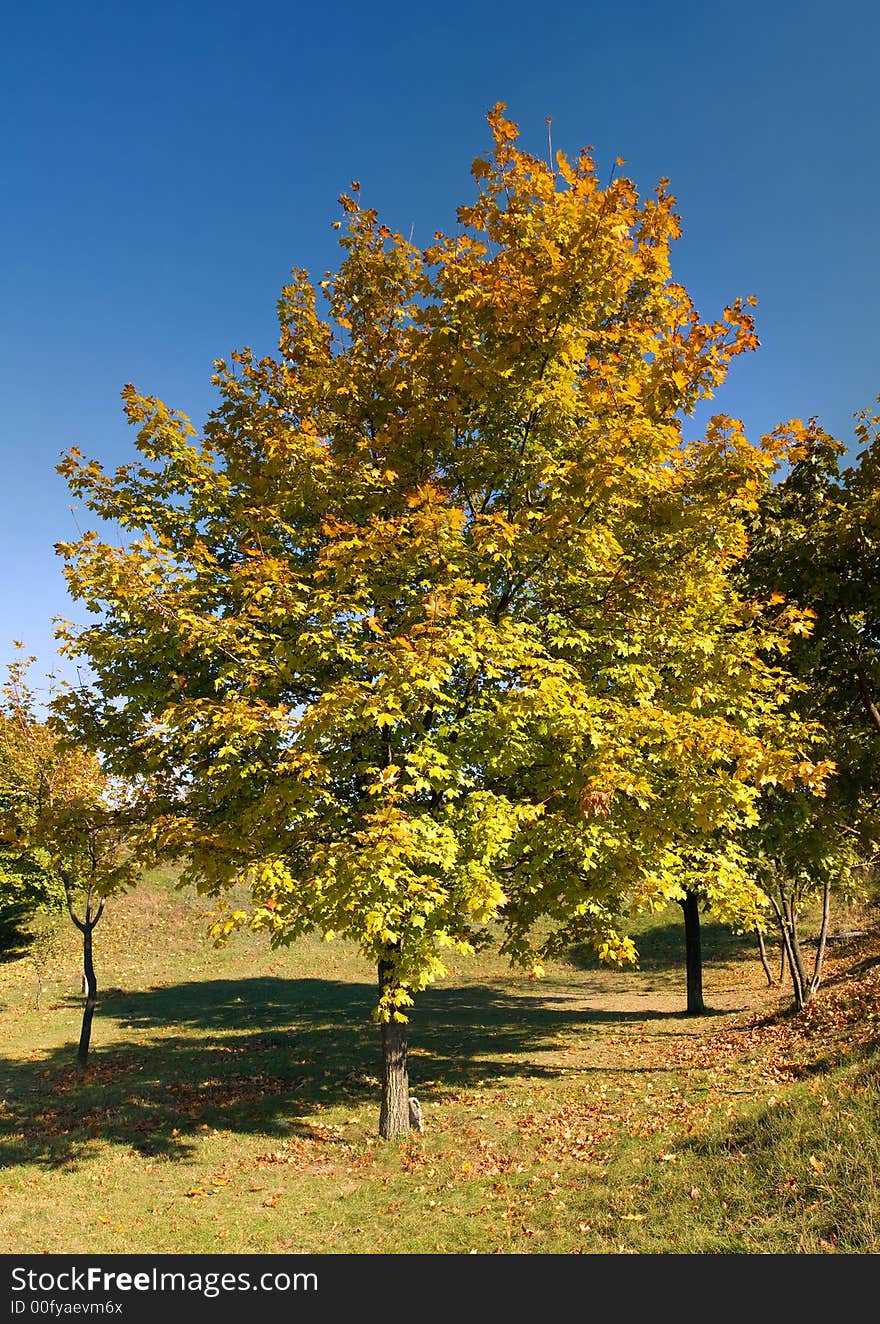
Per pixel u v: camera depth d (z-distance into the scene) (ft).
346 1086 41.81
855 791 38.32
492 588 30.12
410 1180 26.76
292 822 26.63
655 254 29.68
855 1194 17.44
